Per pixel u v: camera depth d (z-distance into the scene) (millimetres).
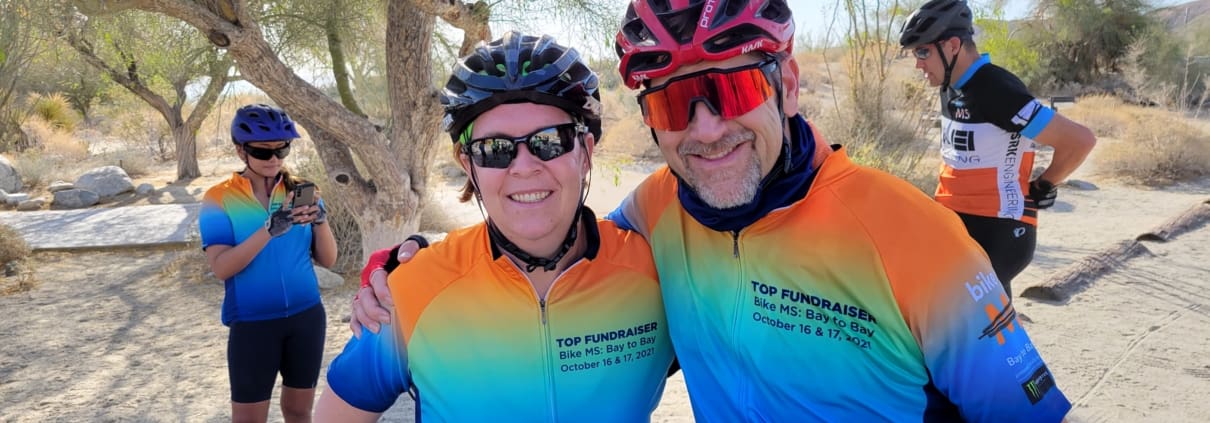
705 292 1555
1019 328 1429
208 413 4164
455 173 13469
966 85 3068
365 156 5172
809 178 1437
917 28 3098
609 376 1581
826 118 11773
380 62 8117
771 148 1418
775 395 1476
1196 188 10555
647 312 1627
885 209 1384
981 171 3100
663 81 1464
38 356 5180
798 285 1428
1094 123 17359
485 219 1567
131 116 19875
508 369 1533
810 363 1438
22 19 4051
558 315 1540
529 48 1451
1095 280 5605
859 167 1461
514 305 1524
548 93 1428
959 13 3033
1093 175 11797
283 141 2980
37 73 11523
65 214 10781
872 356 1415
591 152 1574
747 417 1507
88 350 5293
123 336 5605
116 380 4703
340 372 1623
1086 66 27141
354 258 7328
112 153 18766
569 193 1482
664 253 1630
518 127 1433
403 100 5457
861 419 1433
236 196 2891
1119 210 9023
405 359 1582
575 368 1552
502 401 1544
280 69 4598
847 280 1392
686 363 1610
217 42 4148
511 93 1407
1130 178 11367
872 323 1399
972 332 1354
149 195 13602
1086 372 3949
